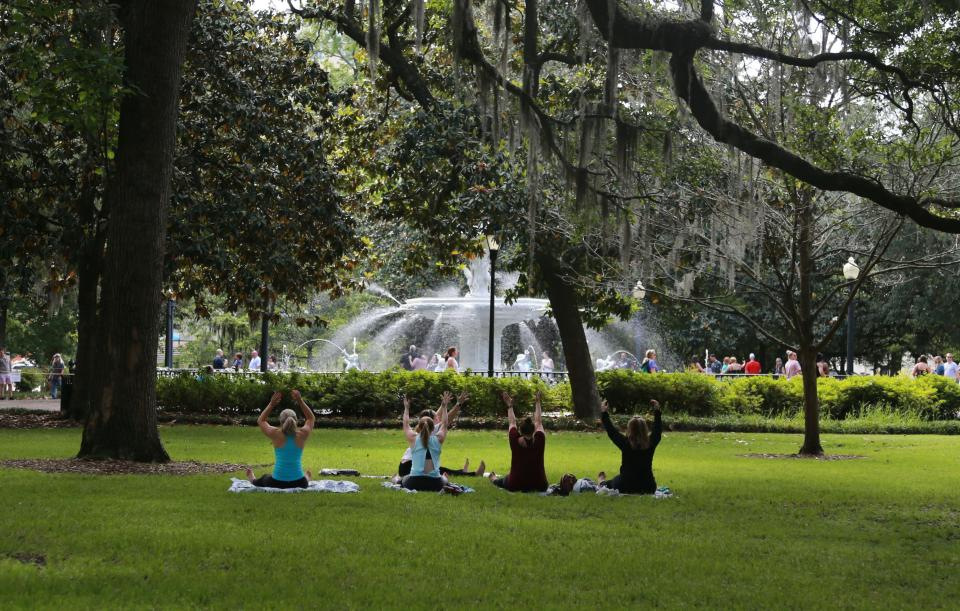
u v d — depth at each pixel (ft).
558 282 89.25
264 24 88.07
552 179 70.59
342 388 93.66
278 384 94.58
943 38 48.91
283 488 41.27
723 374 135.54
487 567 27.32
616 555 29.63
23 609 21.22
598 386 99.76
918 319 162.20
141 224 51.55
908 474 57.26
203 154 82.02
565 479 42.78
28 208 81.25
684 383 101.35
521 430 44.57
